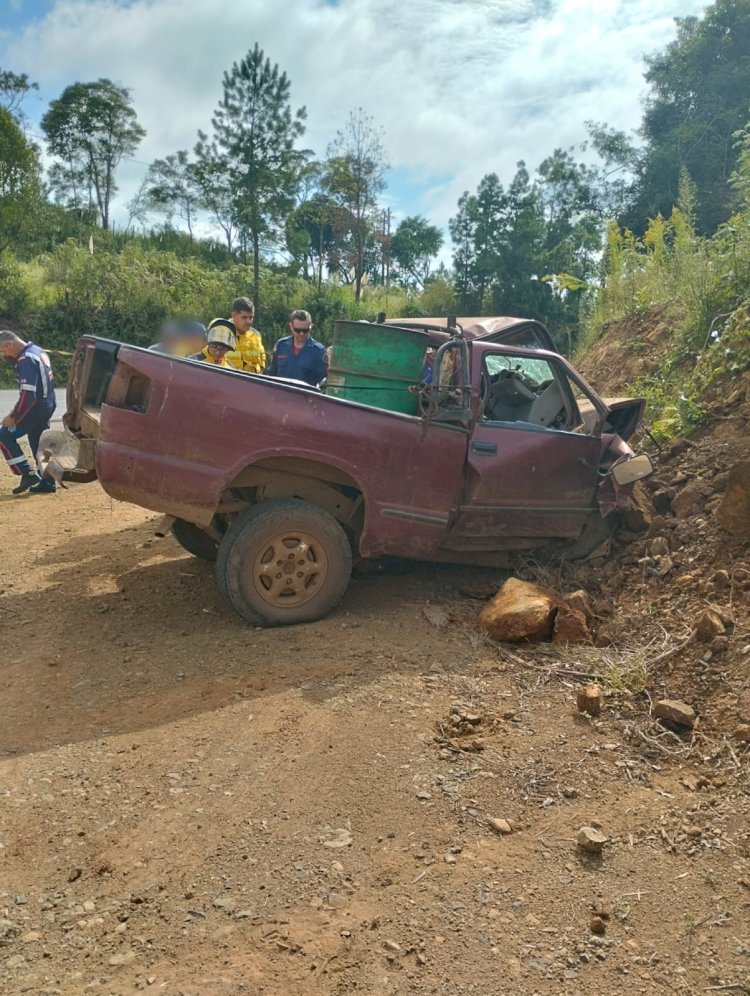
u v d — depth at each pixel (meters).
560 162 44.16
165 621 5.14
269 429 4.75
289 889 2.79
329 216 47.00
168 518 5.13
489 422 5.40
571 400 6.05
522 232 43.69
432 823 3.17
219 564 4.82
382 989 2.39
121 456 4.61
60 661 4.56
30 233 32.88
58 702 4.09
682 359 8.73
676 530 5.72
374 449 4.98
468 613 5.27
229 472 4.73
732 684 4.05
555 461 5.57
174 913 2.67
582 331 14.23
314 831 3.10
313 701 4.03
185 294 35.28
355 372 5.41
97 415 4.98
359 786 3.37
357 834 3.09
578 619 4.82
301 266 45.38
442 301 47.19
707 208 25.58
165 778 3.40
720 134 31.91
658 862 3.00
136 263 35.66
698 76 33.03
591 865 2.97
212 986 2.37
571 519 5.76
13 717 3.95
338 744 3.66
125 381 4.65
